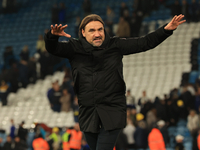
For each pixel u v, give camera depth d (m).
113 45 5.58
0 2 56.03
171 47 39.97
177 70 37.88
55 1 54.94
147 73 38.34
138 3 43.84
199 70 37.53
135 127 29.62
